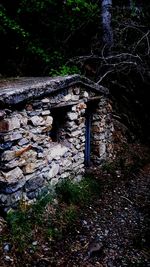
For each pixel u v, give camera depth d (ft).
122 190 21.75
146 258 14.78
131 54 27.20
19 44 30.09
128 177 23.85
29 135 15.47
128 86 32.76
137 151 28.37
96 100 22.98
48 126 16.85
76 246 14.85
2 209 14.49
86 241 15.35
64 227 15.80
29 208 15.55
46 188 16.90
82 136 20.59
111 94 30.68
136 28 28.71
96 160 23.99
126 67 29.43
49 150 17.15
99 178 22.34
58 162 18.06
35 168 16.01
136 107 32.68
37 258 13.43
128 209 19.33
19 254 13.19
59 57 29.84
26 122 15.24
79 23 31.22
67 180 18.67
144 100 33.86
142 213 19.01
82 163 20.95
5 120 14.01
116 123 29.12
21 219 14.47
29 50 29.50
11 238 13.51
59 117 19.42
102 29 29.86
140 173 25.14
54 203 16.94
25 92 14.53
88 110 23.15
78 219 17.04
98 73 29.96
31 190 15.87
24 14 30.58
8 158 14.23
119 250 15.17
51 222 15.58
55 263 13.46
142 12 30.71
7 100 13.69
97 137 23.71
